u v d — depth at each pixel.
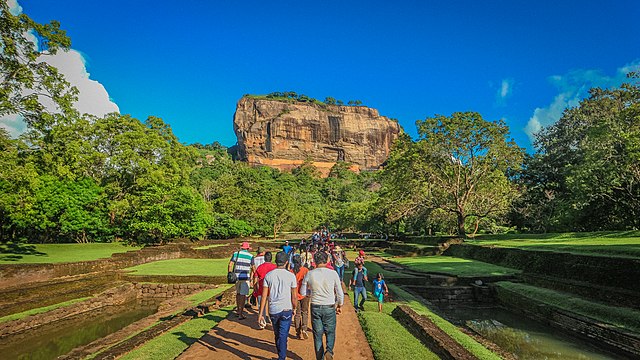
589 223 29.17
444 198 37.09
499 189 34.41
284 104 175.50
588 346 10.57
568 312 11.91
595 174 24.97
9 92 15.27
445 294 16.84
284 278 5.58
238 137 174.38
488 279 18.00
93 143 32.16
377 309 11.36
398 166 36.97
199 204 36.50
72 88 17.39
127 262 21.67
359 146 175.62
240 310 8.56
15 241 27.02
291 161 166.50
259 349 6.39
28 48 15.78
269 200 62.22
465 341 8.54
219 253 29.94
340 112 183.00
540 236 29.38
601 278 13.62
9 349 10.32
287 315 5.41
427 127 34.56
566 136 36.88
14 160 16.78
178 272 19.50
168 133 39.00
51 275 16.33
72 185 26.83
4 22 14.80
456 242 32.47
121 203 29.53
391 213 37.94
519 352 10.18
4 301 12.41
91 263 18.64
